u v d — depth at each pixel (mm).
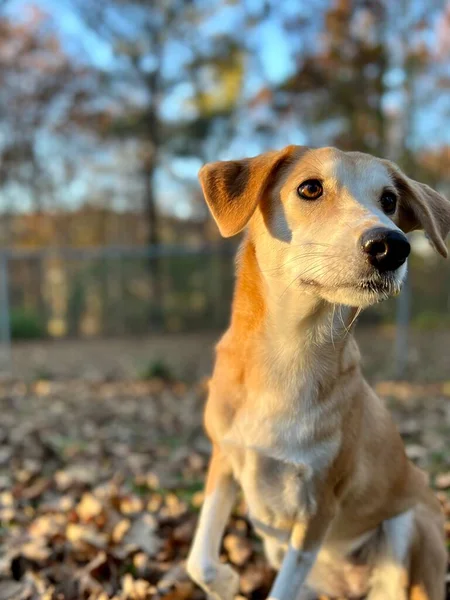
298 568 513
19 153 4508
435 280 3475
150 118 4031
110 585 590
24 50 4289
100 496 787
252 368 523
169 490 854
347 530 560
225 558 657
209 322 3408
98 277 3486
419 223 579
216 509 546
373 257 450
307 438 507
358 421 534
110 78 3980
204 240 4598
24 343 3023
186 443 1146
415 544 559
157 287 3432
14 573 609
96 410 1479
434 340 2807
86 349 2756
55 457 1017
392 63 3602
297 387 511
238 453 531
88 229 5008
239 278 559
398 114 3721
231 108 4055
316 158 523
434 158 3836
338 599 604
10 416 1400
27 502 800
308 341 507
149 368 1976
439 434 1155
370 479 550
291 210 514
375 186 521
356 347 560
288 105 3818
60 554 645
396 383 1870
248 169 539
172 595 571
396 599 557
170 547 664
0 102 4355
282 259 515
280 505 525
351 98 3613
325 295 480
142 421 1350
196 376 2021
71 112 4266
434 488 831
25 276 3541
